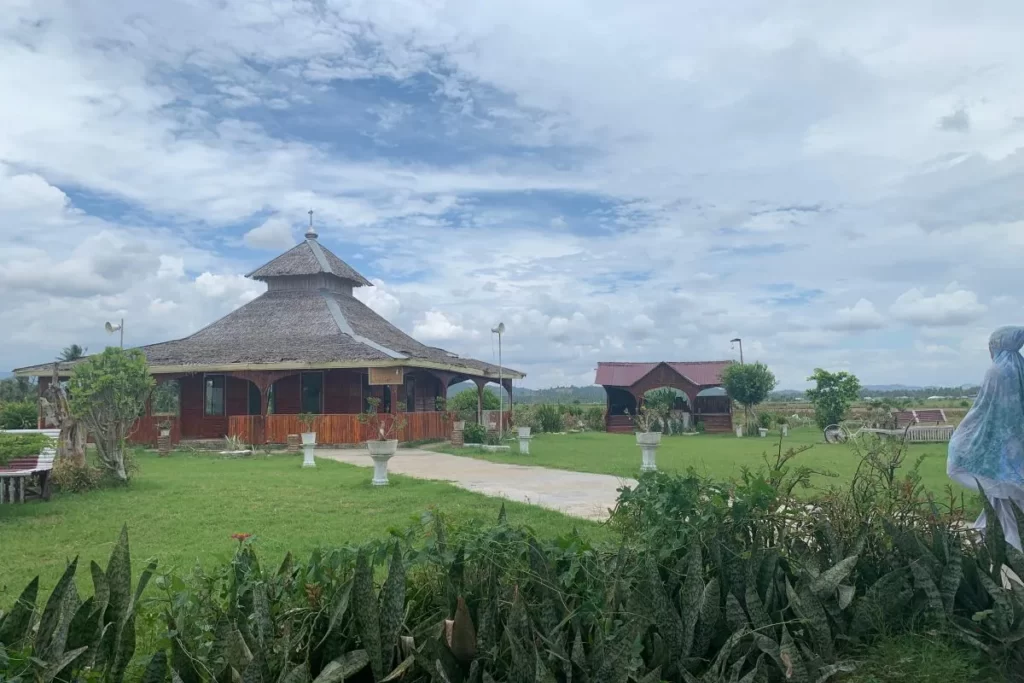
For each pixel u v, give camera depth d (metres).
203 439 29.98
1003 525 5.80
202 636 3.63
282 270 35.59
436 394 36.34
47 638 3.46
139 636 4.26
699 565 4.18
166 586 3.95
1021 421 5.78
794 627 4.33
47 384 29.34
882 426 32.38
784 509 5.16
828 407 35.56
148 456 25.45
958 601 4.71
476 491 13.59
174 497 13.31
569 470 17.94
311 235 37.94
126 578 3.69
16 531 10.08
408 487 14.42
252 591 3.84
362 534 9.37
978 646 4.26
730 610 4.15
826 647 4.16
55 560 8.30
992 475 5.75
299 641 3.58
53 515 11.42
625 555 4.43
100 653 3.37
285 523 10.38
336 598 3.79
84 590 6.88
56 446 14.95
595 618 3.96
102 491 14.34
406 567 4.14
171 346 31.98
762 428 39.19
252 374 28.36
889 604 4.55
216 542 9.09
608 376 43.50
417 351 34.12
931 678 4.04
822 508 5.35
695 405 44.00
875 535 5.08
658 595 4.10
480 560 4.26
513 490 13.90
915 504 5.34
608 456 22.69
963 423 6.09
